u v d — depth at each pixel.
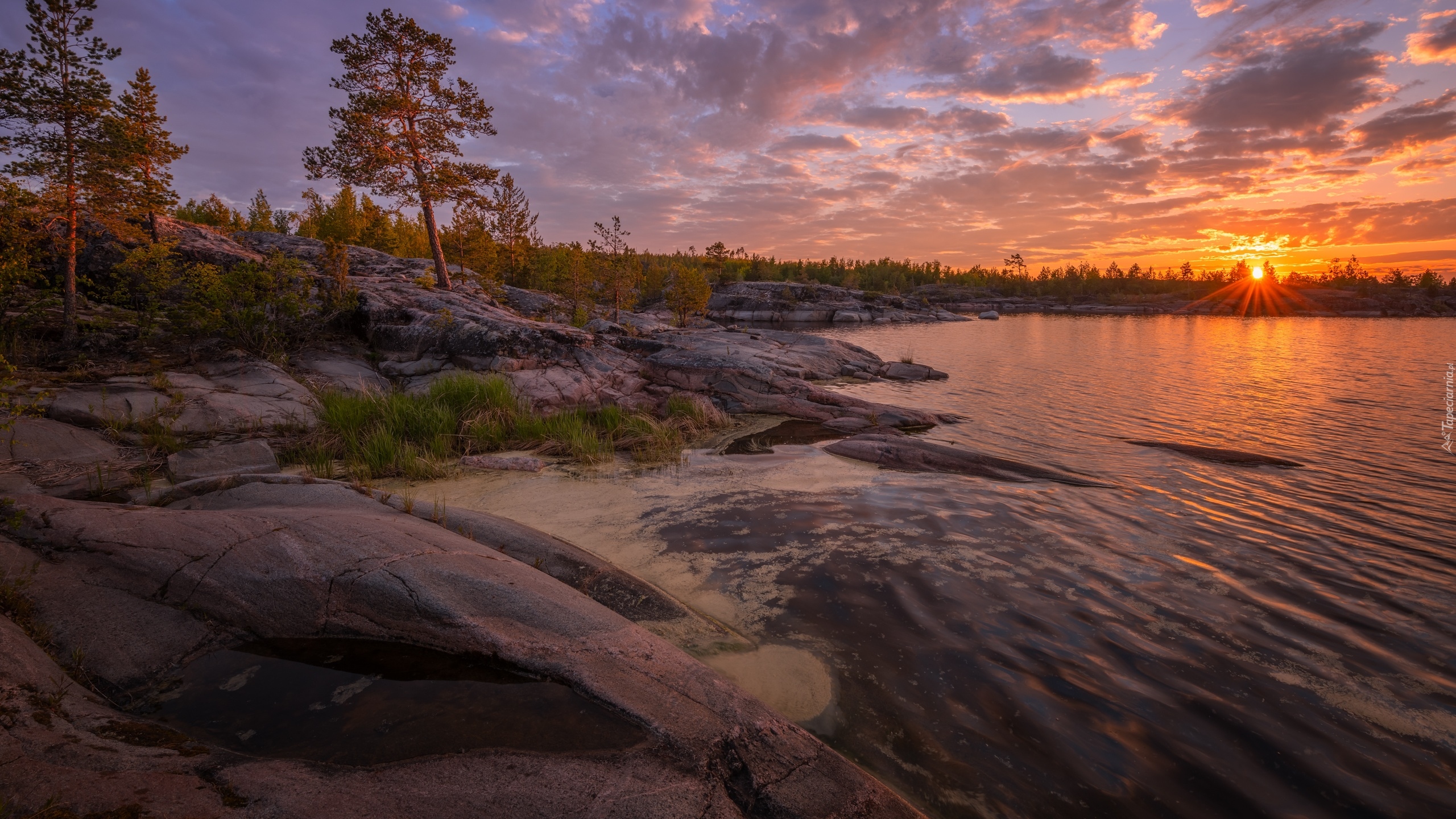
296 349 15.45
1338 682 4.38
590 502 8.19
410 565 4.52
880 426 14.41
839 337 51.00
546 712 3.36
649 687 3.60
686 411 14.89
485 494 8.43
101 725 2.90
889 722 3.86
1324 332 55.72
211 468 8.46
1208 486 9.60
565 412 13.52
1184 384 22.30
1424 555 6.81
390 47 23.80
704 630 4.83
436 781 2.77
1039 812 3.19
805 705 3.98
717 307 93.25
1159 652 4.75
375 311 17.03
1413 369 26.38
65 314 13.27
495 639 3.89
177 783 2.55
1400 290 135.25
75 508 4.89
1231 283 145.38
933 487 9.27
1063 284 143.00
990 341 45.81
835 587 5.75
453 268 36.41
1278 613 5.41
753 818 2.79
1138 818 3.16
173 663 3.67
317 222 49.03
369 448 9.83
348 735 3.12
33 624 3.65
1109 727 3.85
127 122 14.34
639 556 6.41
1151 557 6.65
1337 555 6.79
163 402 10.42
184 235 22.03
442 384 13.01
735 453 11.63
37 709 2.85
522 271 48.38
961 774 3.43
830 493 8.83
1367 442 12.97
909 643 4.79
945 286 144.00
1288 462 11.04
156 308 13.62
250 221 52.16
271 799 2.54
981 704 4.05
